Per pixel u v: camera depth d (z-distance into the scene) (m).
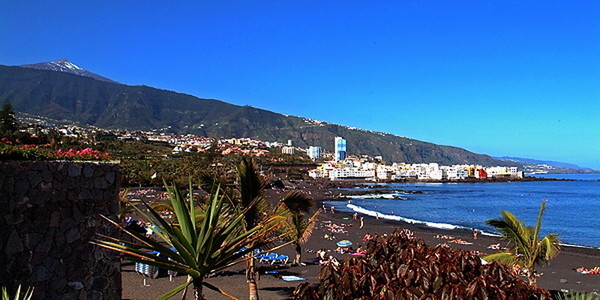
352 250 31.28
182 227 6.02
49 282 8.90
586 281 24.09
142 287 17.38
